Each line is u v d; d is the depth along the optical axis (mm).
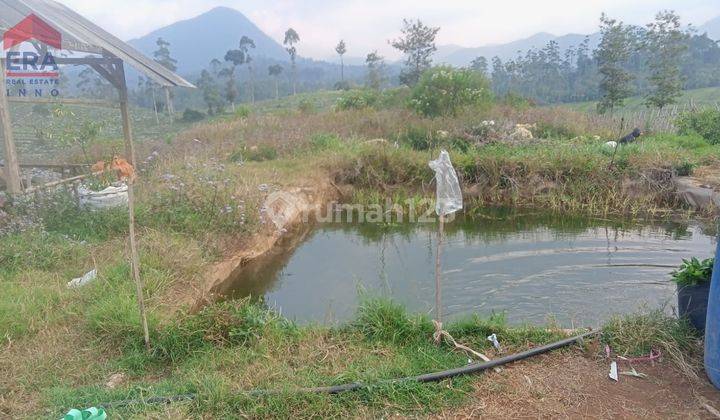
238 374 3463
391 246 7805
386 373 3396
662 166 9750
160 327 3980
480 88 16250
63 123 10414
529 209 9633
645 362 3568
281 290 6062
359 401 3143
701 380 3332
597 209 9344
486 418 3006
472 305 5426
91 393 3244
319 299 5758
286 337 3975
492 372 3477
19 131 10984
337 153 11305
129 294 4516
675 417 2982
